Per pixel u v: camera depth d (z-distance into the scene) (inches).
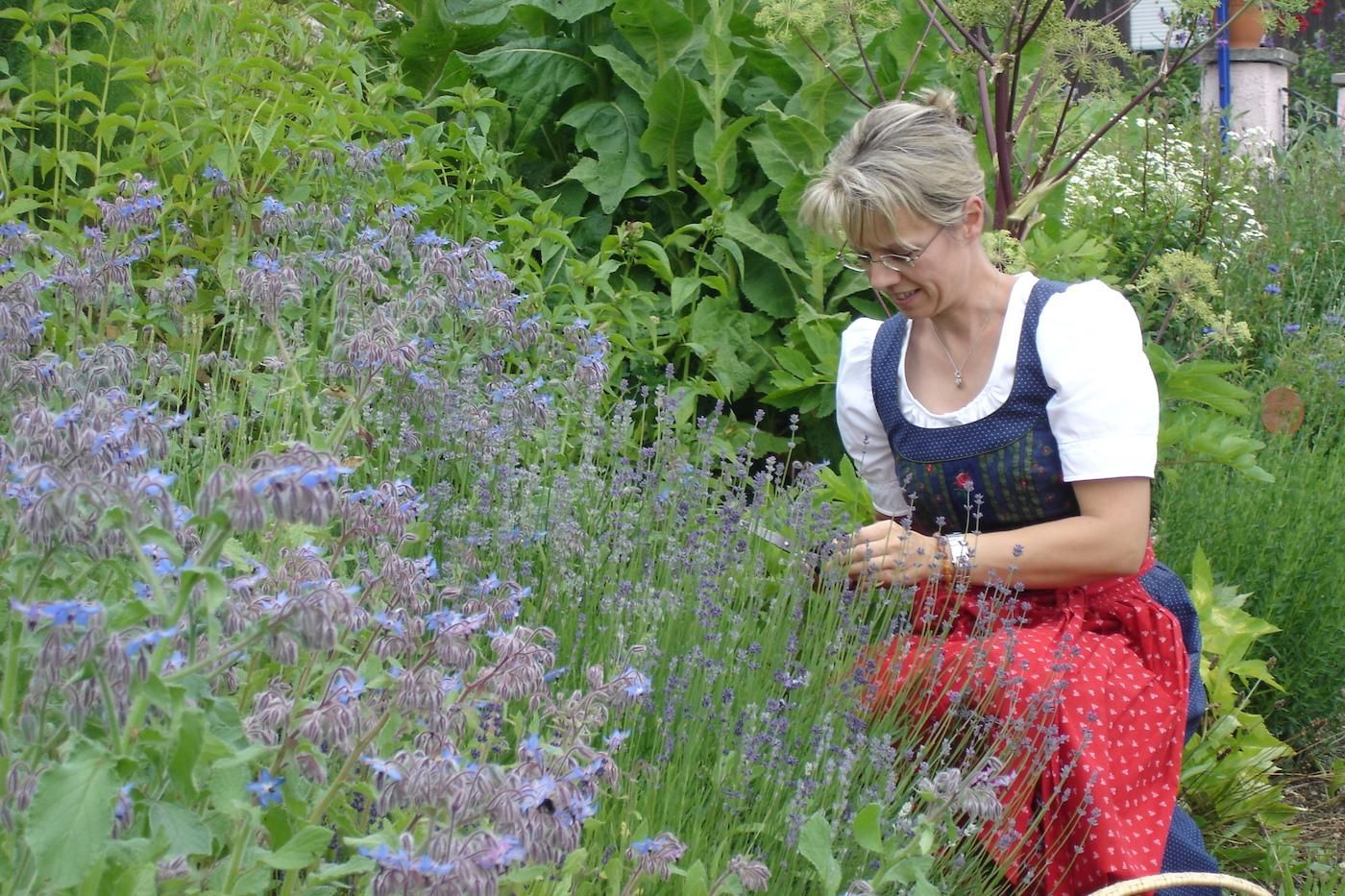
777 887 98.2
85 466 71.0
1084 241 209.6
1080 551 119.6
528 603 117.0
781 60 207.2
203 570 59.0
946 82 213.8
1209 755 147.3
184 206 152.2
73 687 63.1
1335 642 164.7
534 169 221.5
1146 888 94.3
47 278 119.2
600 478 142.9
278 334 113.0
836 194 116.8
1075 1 177.0
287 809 66.9
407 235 143.9
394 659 82.8
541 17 218.5
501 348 138.1
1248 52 402.9
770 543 135.6
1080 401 118.5
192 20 175.0
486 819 68.8
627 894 76.7
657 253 187.3
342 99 166.6
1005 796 112.3
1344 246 276.4
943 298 120.9
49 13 148.9
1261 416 197.9
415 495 99.4
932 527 134.3
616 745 80.1
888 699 121.9
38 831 57.3
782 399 195.3
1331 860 143.5
